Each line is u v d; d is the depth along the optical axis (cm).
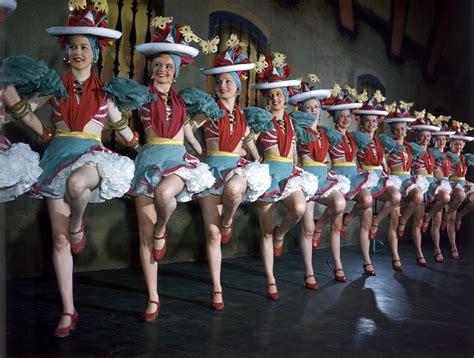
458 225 769
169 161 346
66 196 298
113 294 418
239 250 651
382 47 892
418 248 653
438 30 1018
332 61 789
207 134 404
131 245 536
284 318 369
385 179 574
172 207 336
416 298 448
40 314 352
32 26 468
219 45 634
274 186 418
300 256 662
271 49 693
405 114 658
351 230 819
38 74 292
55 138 318
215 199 390
